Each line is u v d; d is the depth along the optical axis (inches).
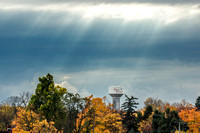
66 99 3602.4
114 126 3762.3
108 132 3673.7
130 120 4552.2
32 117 3171.8
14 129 3031.5
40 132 3021.7
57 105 3508.9
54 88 3565.5
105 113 4173.2
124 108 4586.6
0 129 2874.0
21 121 3100.4
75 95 3624.5
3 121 2972.4
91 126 3671.3
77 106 3590.1
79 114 3678.6
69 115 3523.6
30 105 3474.4
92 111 3627.0
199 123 4717.0
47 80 3599.9
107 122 3750.0
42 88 3553.2
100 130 3727.9
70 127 3432.6
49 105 3444.9
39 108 3430.1
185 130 4746.6
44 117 3412.9
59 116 3464.6
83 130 3631.9
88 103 3668.8
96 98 3764.8
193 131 4709.6
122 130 4217.5
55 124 3378.4
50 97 3479.3
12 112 3206.2
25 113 3149.6
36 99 3503.9
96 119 3718.0
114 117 3814.0
